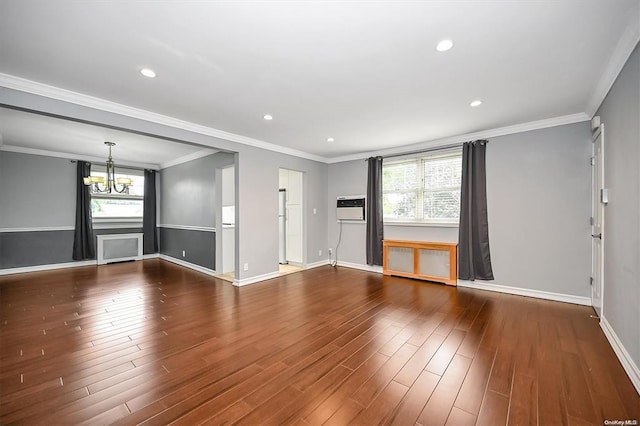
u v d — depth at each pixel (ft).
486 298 12.41
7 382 6.34
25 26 5.86
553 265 12.07
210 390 6.07
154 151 18.39
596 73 8.00
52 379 6.46
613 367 6.88
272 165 16.53
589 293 11.30
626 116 6.99
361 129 13.33
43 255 18.39
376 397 5.82
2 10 5.34
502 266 13.28
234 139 14.35
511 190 13.01
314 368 6.91
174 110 10.86
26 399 5.76
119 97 9.62
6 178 17.10
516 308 11.10
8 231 17.20
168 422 5.14
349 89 9.03
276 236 16.79
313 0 5.16
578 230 11.50
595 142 10.60
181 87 8.86
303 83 8.62
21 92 8.29
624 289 7.12
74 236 19.52
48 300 12.27
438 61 7.38
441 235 15.33
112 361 7.25
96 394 5.93
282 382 6.35
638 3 5.25
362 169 18.81
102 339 8.51
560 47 6.73
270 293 13.35
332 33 6.20
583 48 6.77
